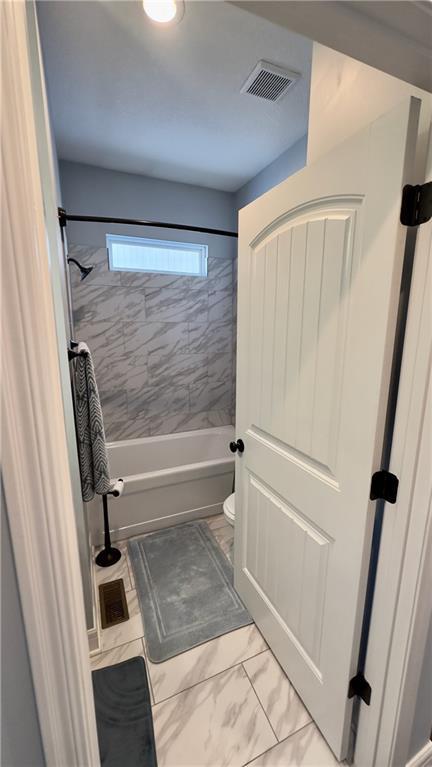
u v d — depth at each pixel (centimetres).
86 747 52
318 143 110
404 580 83
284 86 157
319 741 111
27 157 38
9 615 39
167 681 129
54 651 46
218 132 196
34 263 39
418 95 75
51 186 112
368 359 81
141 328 274
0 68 33
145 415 287
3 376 37
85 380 148
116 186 247
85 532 147
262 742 111
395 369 81
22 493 40
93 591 158
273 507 130
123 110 175
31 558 42
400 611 85
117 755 107
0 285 35
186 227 233
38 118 101
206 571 188
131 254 266
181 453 295
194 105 171
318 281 96
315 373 100
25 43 41
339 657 99
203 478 234
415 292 74
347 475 91
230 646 144
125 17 120
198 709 120
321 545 104
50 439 43
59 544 45
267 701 123
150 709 120
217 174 253
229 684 129
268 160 231
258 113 178
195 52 136
